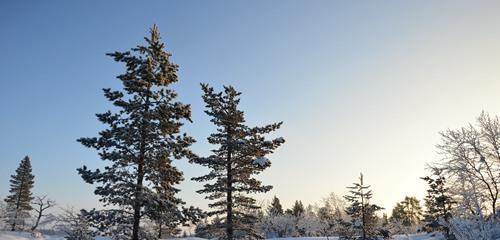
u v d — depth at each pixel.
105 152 17.06
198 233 23.61
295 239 54.22
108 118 17.34
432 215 38.12
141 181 17.59
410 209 87.06
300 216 87.31
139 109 17.89
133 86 17.91
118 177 16.95
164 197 17.78
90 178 16.58
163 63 18.64
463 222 11.42
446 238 31.91
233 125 23.89
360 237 40.56
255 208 23.77
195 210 18.20
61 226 37.44
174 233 19.45
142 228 17.70
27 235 45.22
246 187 23.02
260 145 23.27
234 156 23.78
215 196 23.09
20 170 65.44
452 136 20.44
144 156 17.44
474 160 19.36
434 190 32.66
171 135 18.28
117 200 16.72
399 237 44.03
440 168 20.03
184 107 18.42
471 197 11.53
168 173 17.98
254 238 24.19
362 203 40.81
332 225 61.19
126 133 16.95
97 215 16.81
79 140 16.86
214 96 24.22
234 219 23.16
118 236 17.09
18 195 64.25
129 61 18.23
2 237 40.62
